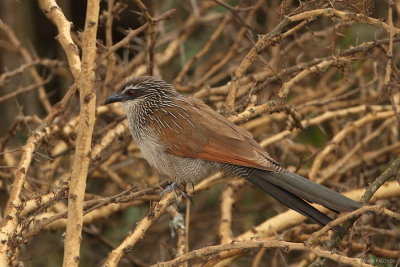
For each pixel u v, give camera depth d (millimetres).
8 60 15180
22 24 15578
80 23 17031
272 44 9094
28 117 11336
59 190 8094
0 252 7109
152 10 15117
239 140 8992
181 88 12500
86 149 6688
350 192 9547
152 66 10859
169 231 12797
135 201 11109
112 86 11648
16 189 7918
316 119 11406
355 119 12984
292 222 9539
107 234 13133
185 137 9320
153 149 9641
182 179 9578
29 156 8445
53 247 12523
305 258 9672
